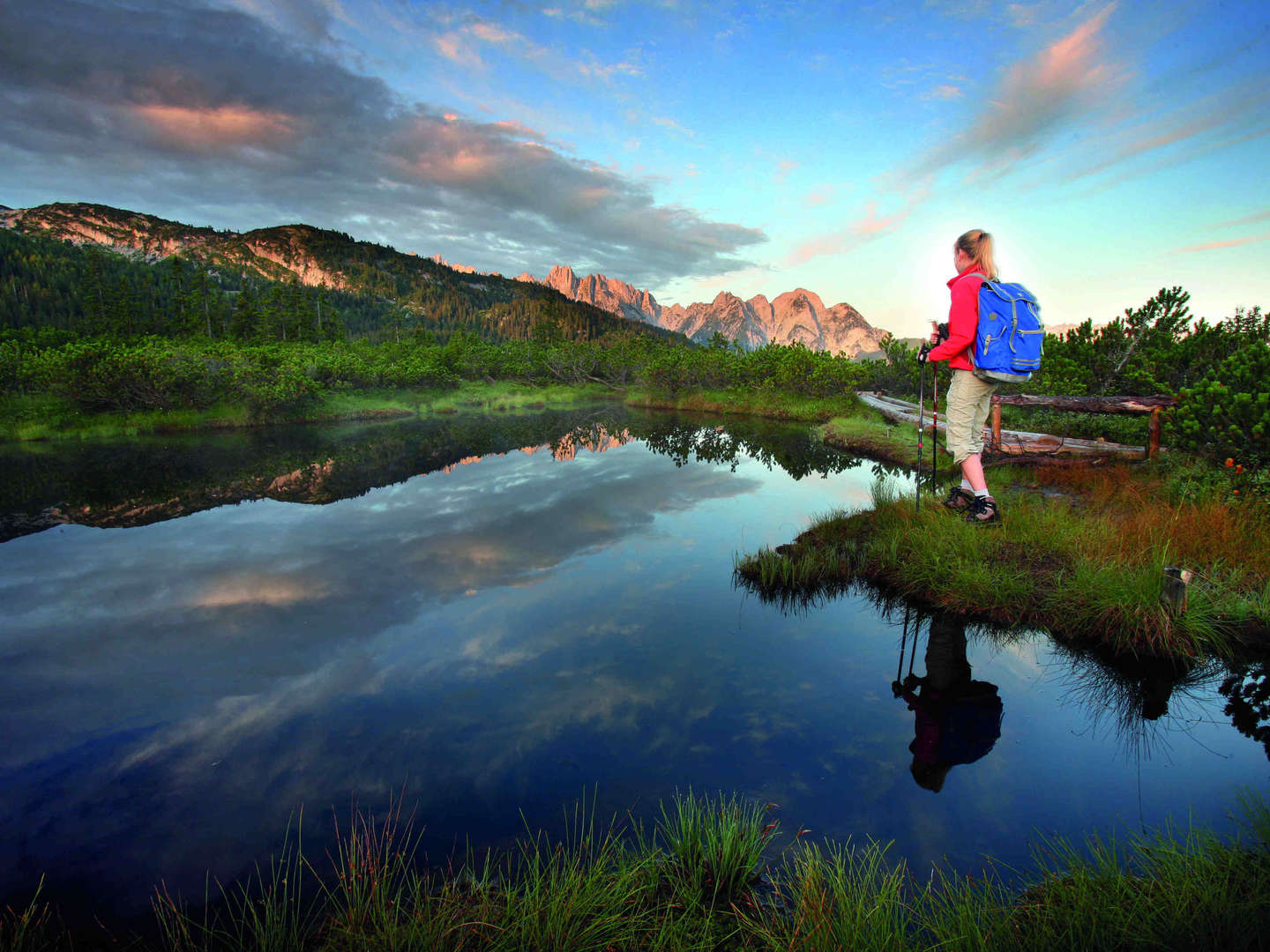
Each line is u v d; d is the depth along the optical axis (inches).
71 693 118.9
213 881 74.4
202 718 110.3
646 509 286.7
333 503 294.7
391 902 71.1
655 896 73.4
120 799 88.9
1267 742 104.4
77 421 591.2
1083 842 79.6
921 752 101.1
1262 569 158.6
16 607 162.6
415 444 524.4
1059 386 378.6
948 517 210.8
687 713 113.1
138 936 66.4
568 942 65.7
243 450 472.7
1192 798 88.6
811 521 263.7
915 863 76.6
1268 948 58.5
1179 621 139.5
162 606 164.2
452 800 88.4
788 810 86.6
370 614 160.9
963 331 174.2
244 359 731.4
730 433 629.9
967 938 62.4
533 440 562.9
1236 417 220.5
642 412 888.3
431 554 214.2
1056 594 159.5
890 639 149.3
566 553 217.5
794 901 72.0
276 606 164.6
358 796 89.4
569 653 138.8
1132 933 62.2
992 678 128.9
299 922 68.7
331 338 1911.9
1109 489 237.6
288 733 106.1
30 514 267.1
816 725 109.3
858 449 496.4
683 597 176.6
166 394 642.8
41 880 74.4
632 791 90.7
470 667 131.1
